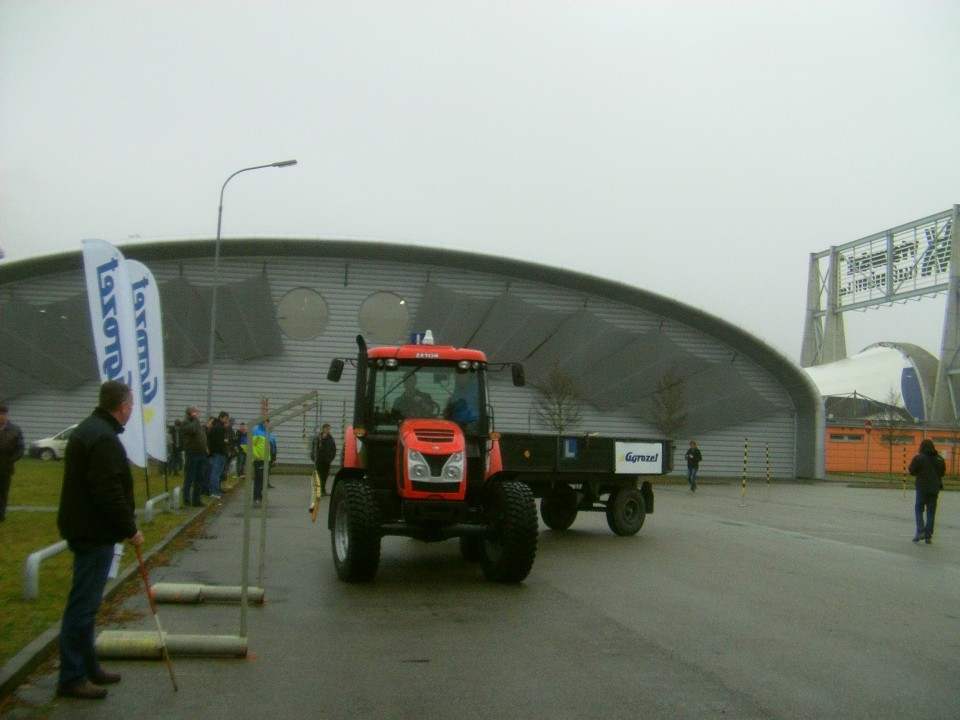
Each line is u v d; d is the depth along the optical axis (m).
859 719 6.00
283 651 7.54
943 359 55.66
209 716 5.80
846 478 48.88
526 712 6.00
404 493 10.95
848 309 59.00
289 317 42.44
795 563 13.51
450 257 42.53
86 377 41.25
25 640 7.04
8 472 14.21
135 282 14.98
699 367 45.16
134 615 8.76
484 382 12.32
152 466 28.05
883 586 11.55
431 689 6.50
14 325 40.34
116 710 5.88
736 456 46.06
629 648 7.83
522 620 8.93
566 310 44.12
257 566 12.09
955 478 53.69
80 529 6.06
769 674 7.07
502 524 10.93
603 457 16.77
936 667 7.42
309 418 41.91
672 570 12.45
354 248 42.03
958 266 49.94
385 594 10.25
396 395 12.03
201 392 41.72
